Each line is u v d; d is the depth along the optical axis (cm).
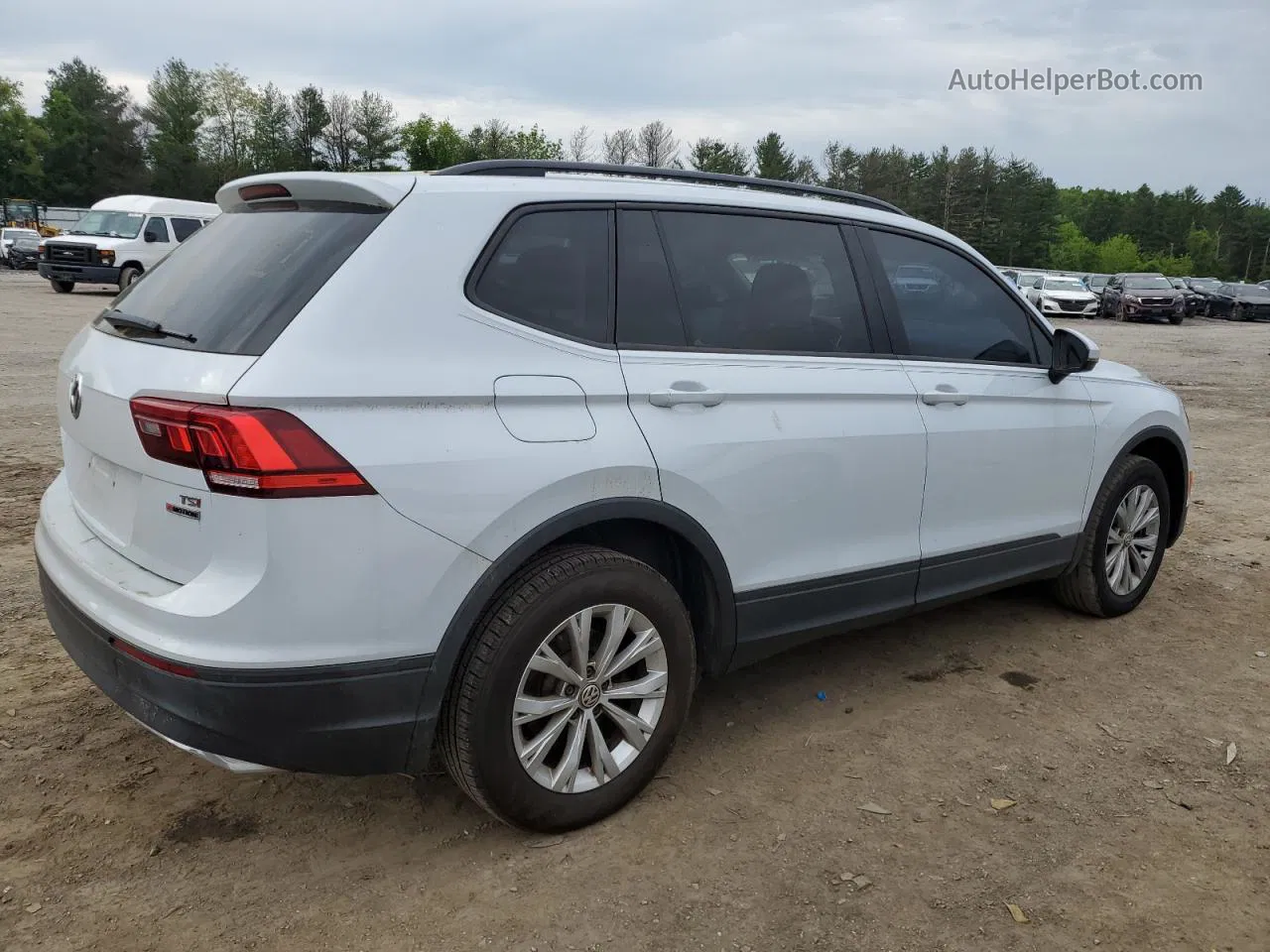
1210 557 588
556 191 293
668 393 294
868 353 360
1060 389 427
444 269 261
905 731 358
